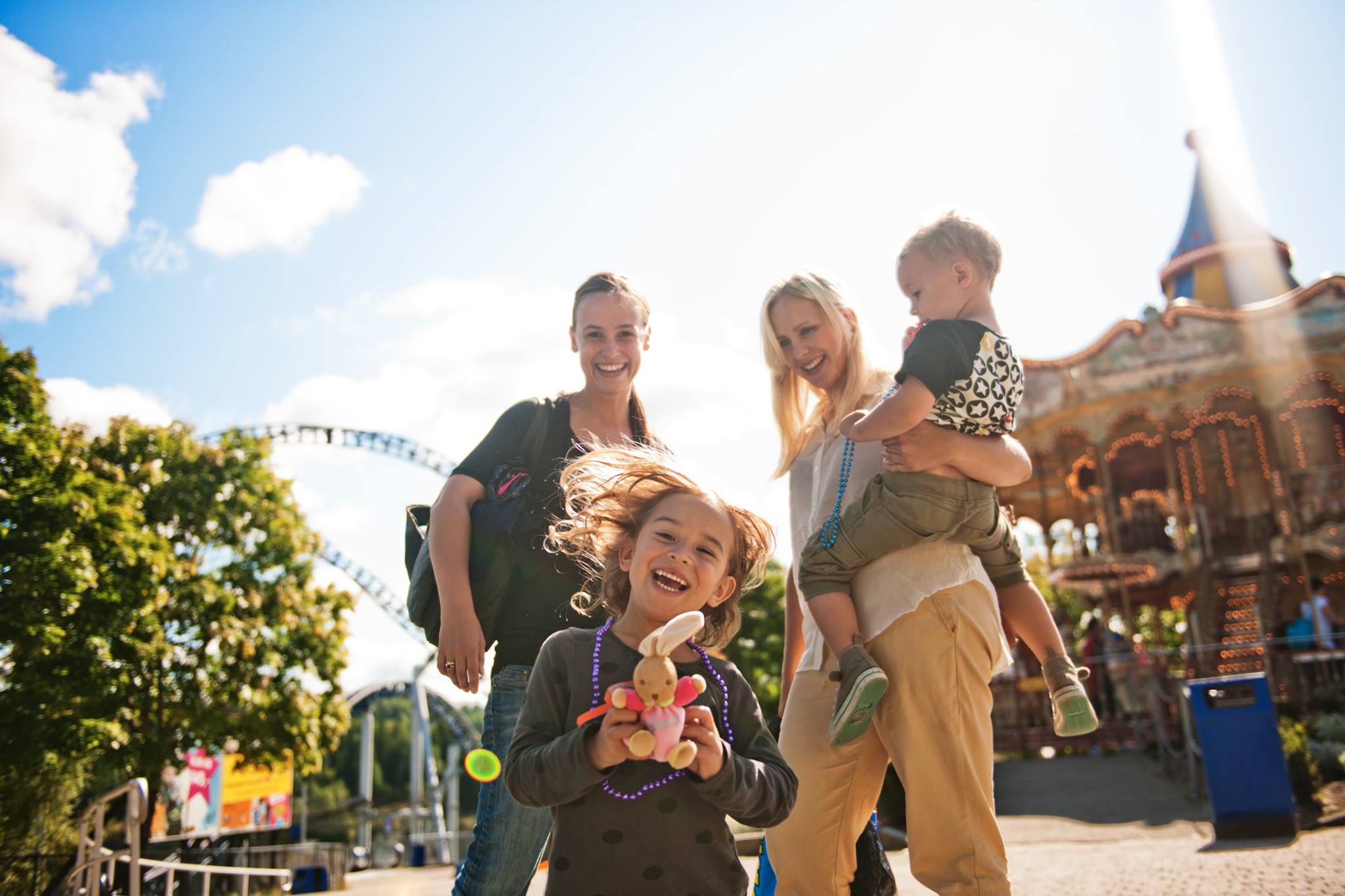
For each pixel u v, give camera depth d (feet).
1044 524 97.14
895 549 11.56
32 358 71.26
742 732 8.64
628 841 7.89
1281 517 90.38
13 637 63.67
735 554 9.65
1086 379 89.76
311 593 92.68
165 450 90.48
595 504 9.89
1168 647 124.36
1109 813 37.88
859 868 12.68
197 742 86.74
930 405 11.05
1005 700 70.44
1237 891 17.92
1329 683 56.54
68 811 74.43
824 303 12.98
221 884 81.87
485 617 11.82
